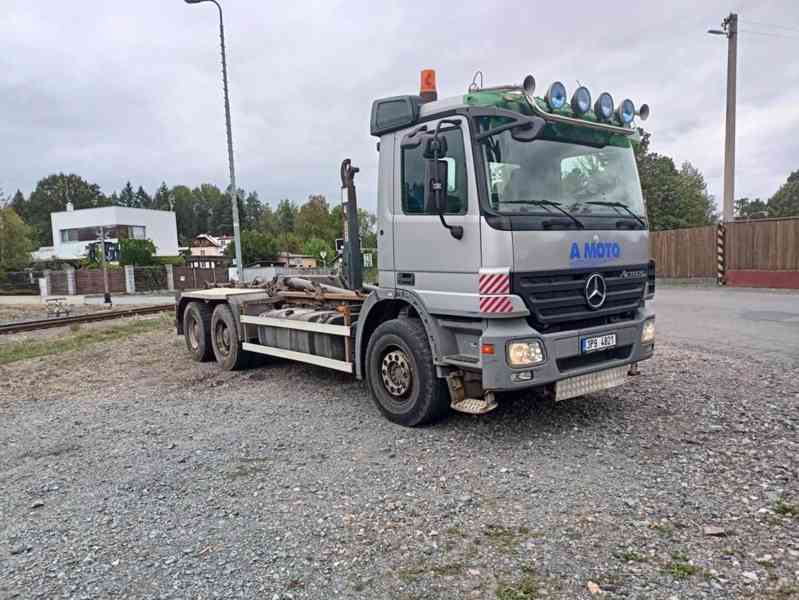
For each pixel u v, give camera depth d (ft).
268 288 28.73
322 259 60.75
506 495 12.99
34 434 19.36
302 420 19.60
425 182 15.92
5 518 13.00
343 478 14.40
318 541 11.32
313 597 9.49
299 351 24.11
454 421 18.54
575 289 16.14
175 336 42.47
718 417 17.62
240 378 26.99
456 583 9.70
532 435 16.87
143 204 435.12
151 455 16.74
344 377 25.98
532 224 15.28
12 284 134.10
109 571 10.54
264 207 392.06
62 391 25.93
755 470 13.55
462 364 16.07
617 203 17.93
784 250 59.52
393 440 17.11
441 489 13.48
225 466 15.60
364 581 9.89
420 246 17.17
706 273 70.03
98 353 36.14
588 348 16.17
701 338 30.55
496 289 14.88
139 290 129.29
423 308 17.11
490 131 15.19
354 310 21.21
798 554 9.95
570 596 9.18
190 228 385.29
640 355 17.83
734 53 64.59
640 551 10.37
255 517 12.48
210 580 10.11
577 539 10.93
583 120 17.08
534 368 15.15
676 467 13.99
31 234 181.27
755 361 24.58
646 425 17.21
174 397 23.80
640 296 18.08
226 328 29.09
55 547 11.54
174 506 13.24
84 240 180.96
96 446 17.81
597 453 15.20
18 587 10.13
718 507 11.82
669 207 146.10
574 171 17.03
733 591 9.05
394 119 17.76
